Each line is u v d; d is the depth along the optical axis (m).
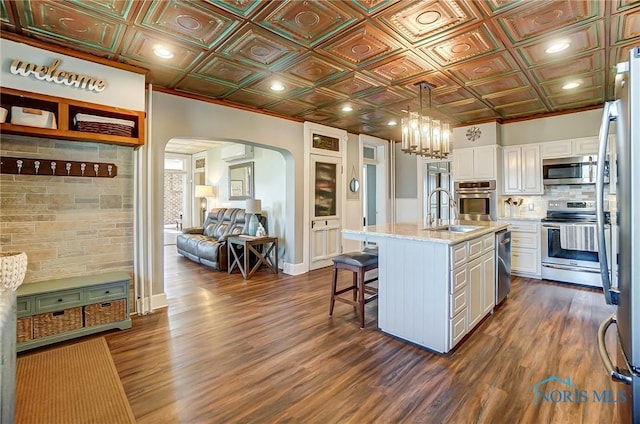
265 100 4.22
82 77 2.82
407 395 2.04
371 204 7.34
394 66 3.18
